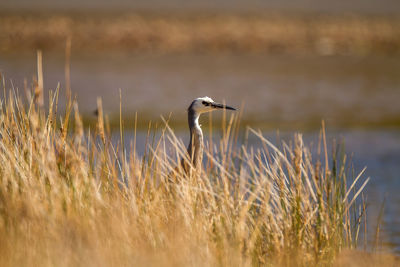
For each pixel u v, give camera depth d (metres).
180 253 8.22
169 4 176.00
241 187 9.77
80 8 150.62
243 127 26.81
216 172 10.54
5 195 8.61
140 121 28.23
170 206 9.48
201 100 12.14
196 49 62.12
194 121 12.20
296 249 9.25
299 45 64.38
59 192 8.80
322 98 35.53
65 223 8.27
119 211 8.90
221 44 64.31
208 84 40.41
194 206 9.34
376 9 157.62
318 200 9.92
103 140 9.94
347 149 22.56
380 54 58.91
